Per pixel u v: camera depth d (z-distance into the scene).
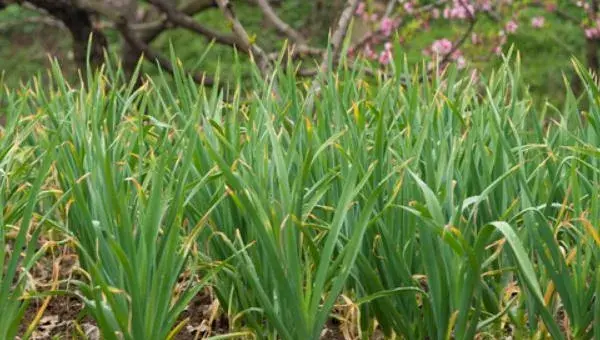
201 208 3.57
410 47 13.19
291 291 3.00
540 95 12.21
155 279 2.94
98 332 3.86
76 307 4.18
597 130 3.59
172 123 4.15
